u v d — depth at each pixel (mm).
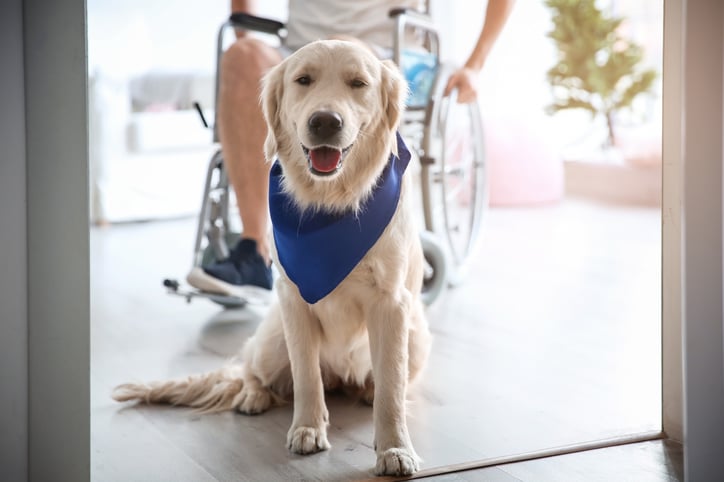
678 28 1916
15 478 1523
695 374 1517
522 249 4664
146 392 2318
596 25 6602
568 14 6641
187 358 2803
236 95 3094
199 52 6184
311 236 1921
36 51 1460
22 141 1471
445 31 7109
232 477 1818
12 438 1514
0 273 1479
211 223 3449
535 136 6250
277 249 1999
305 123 1773
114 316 3354
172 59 6117
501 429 2102
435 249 3389
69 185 1491
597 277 3980
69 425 1536
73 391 1531
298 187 1948
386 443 1846
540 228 5262
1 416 1503
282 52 3297
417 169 4648
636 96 6684
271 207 2018
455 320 3264
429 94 3469
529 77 7051
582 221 5473
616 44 6738
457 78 3504
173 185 5820
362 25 3312
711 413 1528
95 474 1837
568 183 6867
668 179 1988
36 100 1469
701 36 1463
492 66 6996
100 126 5566
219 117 3172
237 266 3279
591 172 6680
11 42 1445
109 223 5621
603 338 2986
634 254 4473
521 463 1873
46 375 1521
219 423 2162
